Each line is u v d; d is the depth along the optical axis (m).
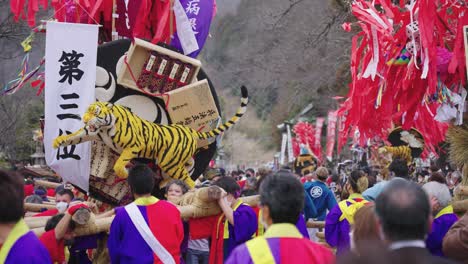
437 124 10.71
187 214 8.87
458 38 9.56
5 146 26.22
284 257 5.11
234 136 62.53
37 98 26.89
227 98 51.72
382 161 15.17
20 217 5.58
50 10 14.56
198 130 9.73
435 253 8.20
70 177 9.09
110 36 10.60
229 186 9.17
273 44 35.78
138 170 8.02
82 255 9.01
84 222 7.66
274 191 5.33
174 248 8.01
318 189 13.83
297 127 38.59
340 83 33.28
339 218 9.80
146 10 10.01
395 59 10.13
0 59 22.27
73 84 8.96
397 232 4.66
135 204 7.93
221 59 49.16
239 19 48.22
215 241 9.17
